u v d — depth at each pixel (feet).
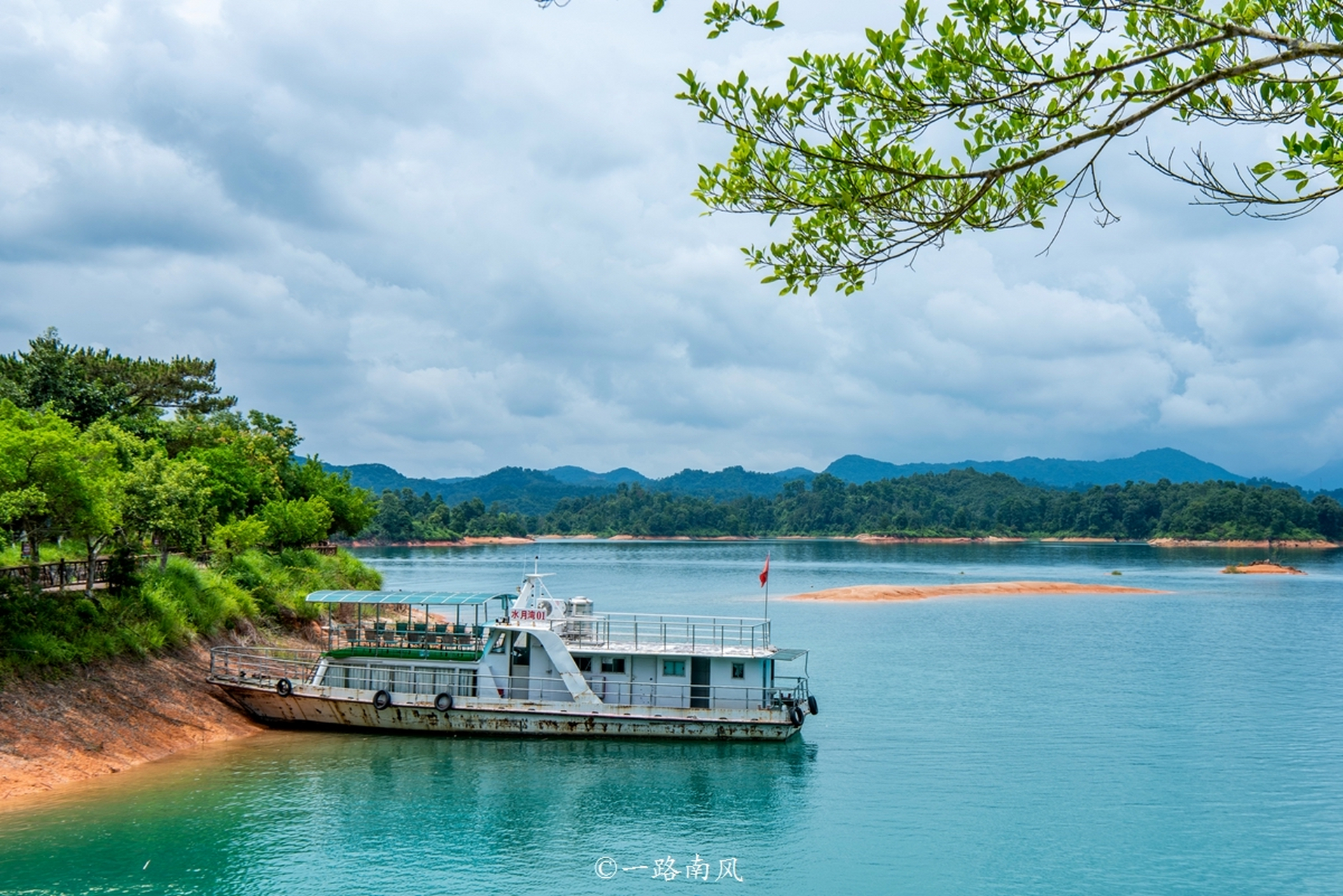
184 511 165.27
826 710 179.63
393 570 547.49
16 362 232.53
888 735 160.76
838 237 41.45
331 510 297.94
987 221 40.19
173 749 136.98
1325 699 192.75
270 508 244.22
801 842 113.09
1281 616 343.26
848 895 99.45
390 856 106.11
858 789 132.36
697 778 134.92
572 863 105.81
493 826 115.24
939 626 307.37
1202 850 112.37
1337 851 112.37
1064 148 36.96
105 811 114.52
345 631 170.50
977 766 143.33
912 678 213.66
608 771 136.67
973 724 169.27
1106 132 36.37
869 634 288.92
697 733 150.20
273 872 101.04
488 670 152.15
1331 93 34.40
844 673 219.82
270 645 185.57
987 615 342.23
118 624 148.87
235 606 181.88
